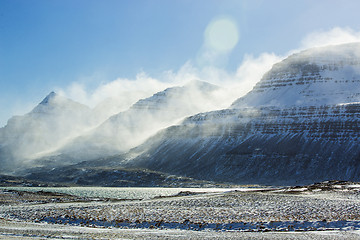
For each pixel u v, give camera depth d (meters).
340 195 102.44
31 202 114.25
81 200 119.44
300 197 96.75
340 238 49.03
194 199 97.00
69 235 50.91
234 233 53.88
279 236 50.84
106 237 49.41
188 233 53.56
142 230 56.25
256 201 88.62
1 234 51.28
